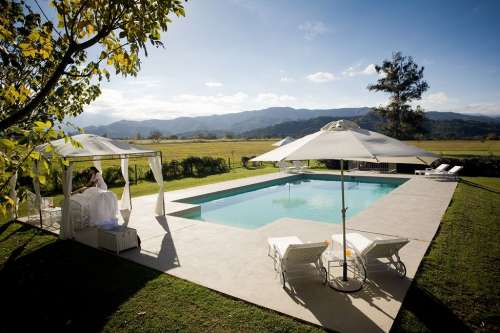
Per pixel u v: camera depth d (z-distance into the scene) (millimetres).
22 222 9727
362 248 5746
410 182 17031
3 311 4703
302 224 9211
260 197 16250
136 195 14961
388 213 10289
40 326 4316
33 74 3684
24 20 3131
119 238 7059
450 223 8914
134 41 3254
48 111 4188
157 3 3352
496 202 11703
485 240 7410
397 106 38938
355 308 4578
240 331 4094
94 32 3469
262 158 4625
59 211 9445
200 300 4891
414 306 4609
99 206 9297
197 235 8273
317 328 4117
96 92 5160
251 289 5207
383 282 5383
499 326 4098
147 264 6371
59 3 2863
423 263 6125
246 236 8133
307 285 5336
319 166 28141
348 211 13367
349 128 5070
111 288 5359
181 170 23375
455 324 4152
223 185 17328
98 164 12039
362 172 22734
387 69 39188
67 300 4988
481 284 5211
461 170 20531
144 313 4562
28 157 2283
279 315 4445
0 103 3086
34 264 6480
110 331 4164
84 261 6602
